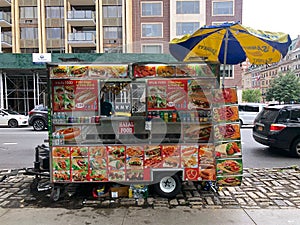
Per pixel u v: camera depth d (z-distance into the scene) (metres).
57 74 4.09
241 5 28.64
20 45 27.88
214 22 28.83
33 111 13.95
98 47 28.09
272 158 7.25
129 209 3.81
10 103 23.58
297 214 3.63
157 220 3.47
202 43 5.34
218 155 4.08
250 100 58.66
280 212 3.70
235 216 3.58
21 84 23.69
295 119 7.36
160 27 28.83
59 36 27.73
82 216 3.60
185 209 3.80
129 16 28.22
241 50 5.48
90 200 4.13
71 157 4.05
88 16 26.91
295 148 7.30
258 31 4.54
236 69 26.61
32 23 27.77
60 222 3.44
